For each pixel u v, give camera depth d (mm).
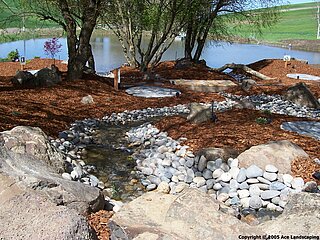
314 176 5602
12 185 3537
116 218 3412
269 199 5297
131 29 17656
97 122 8680
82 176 5680
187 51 18703
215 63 24500
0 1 11695
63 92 10188
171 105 10430
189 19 16516
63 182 3979
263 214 5012
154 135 7820
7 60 19844
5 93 9305
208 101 11078
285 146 6078
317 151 6410
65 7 10898
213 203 3443
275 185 5461
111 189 5551
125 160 6688
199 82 13492
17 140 4926
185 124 8070
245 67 17516
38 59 19500
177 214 3342
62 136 7383
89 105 9680
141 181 5895
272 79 16031
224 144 6711
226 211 3584
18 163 4086
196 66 17016
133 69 17188
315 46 36625
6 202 3197
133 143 7500
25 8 11805
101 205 4105
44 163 4648
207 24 17969
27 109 8445
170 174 6102
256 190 5457
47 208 3105
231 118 8406
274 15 19828
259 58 27625
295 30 51719
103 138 7773
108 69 16312
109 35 39031
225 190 5586
